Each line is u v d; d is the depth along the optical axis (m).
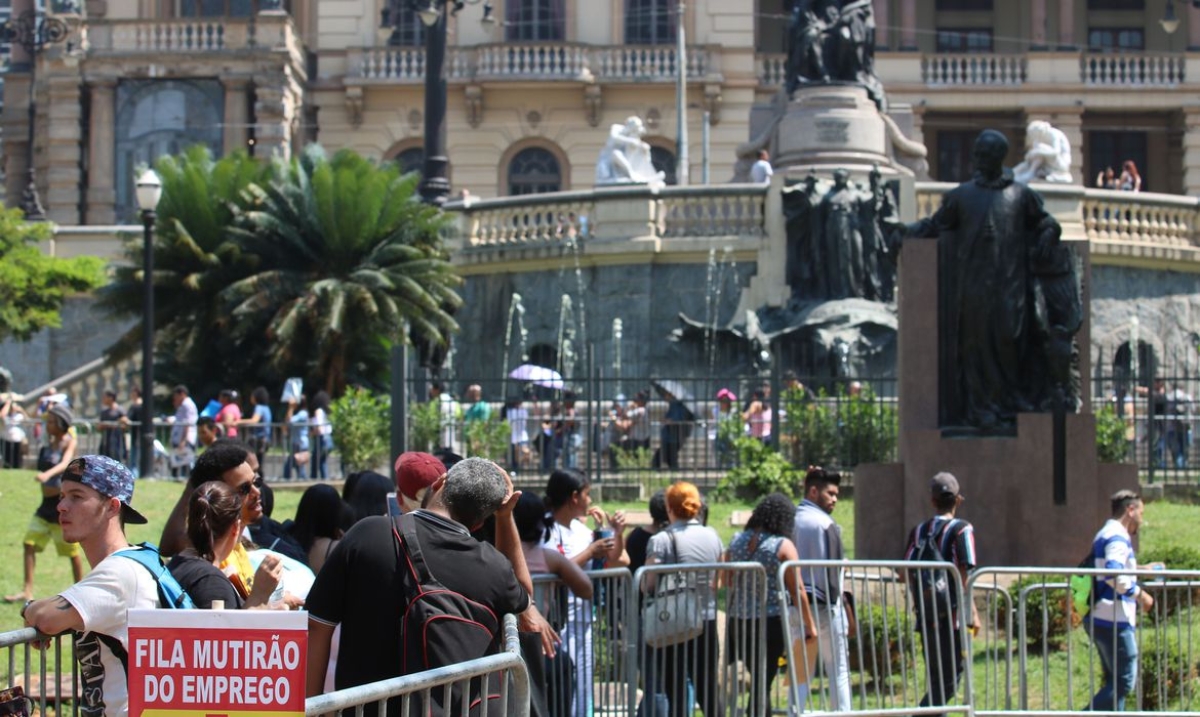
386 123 57.59
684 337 35.62
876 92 37.66
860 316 34.16
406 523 8.30
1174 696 13.06
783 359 34.47
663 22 57.97
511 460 26.03
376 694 6.66
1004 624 14.98
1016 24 61.25
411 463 9.85
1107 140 59.59
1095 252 37.47
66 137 53.03
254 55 53.31
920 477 17.20
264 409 29.30
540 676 10.60
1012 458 17.14
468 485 8.53
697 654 12.45
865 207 35.00
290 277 35.50
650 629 12.35
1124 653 12.73
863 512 17.39
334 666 9.63
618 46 57.25
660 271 37.16
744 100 57.31
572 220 38.03
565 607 11.62
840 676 12.38
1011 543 17.12
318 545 11.80
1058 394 17.23
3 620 15.55
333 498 11.84
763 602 12.32
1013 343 17.20
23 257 37.62
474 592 8.21
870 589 13.30
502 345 38.50
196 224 36.66
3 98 57.94
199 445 28.08
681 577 12.37
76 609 7.78
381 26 55.78
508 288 38.56
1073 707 13.12
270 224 35.62
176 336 36.34
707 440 25.72
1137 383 29.03
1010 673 12.48
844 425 25.34
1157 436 26.19
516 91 57.53
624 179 38.41
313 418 29.17
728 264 36.56
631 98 57.66
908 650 12.98
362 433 26.52
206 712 6.30
